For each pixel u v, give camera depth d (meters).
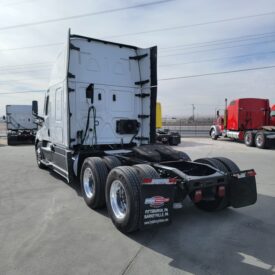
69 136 6.16
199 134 29.28
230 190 4.66
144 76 7.13
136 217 3.79
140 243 3.77
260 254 3.48
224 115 21.42
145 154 5.17
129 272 3.05
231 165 4.88
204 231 4.19
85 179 5.37
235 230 4.22
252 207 5.28
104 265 3.20
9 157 12.30
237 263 3.26
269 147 15.88
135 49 7.18
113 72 6.86
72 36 6.25
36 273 3.02
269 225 4.42
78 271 3.07
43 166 9.19
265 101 19.67
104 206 5.14
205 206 5.08
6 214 4.87
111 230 4.19
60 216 4.78
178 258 3.37
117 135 6.93
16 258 3.34
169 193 3.86
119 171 4.10
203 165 4.95
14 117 20.86
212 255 3.45
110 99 6.82
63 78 6.41
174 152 5.42
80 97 6.45
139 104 7.25
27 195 6.06
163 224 3.85
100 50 6.68
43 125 8.53
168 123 54.12
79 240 3.85
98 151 6.14
